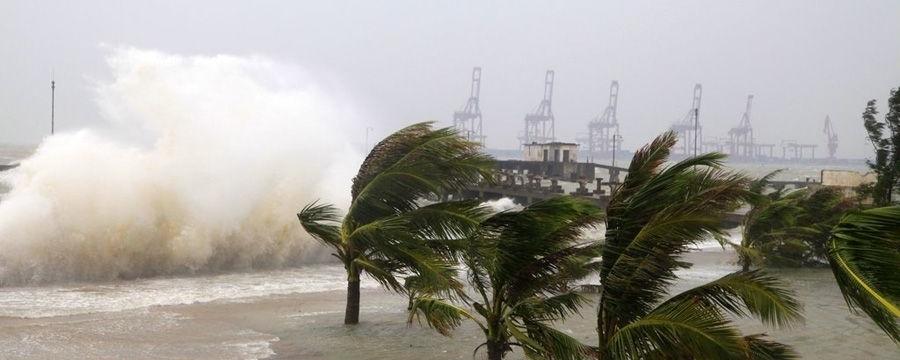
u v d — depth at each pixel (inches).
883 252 246.7
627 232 313.0
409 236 479.8
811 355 488.4
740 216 1242.6
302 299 670.5
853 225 260.4
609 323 319.9
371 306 652.1
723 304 295.3
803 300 699.4
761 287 284.8
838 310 647.8
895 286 238.7
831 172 1510.8
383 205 519.5
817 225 960.9
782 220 938.7
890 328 242.7
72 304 599.5
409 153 516.4
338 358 472.4
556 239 362.3
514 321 378.3
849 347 510.9
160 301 629.3
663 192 307.1
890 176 1003.9
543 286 369.4
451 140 513.0
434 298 449.4
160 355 462.3
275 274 822.5
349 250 559.8
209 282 744.3
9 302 597.9
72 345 475.5
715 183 295.0
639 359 292.8
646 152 334.6
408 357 478.0
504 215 372.2
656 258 292.5
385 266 537.0
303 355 477.1
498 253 369.7
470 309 621.9
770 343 295.0
